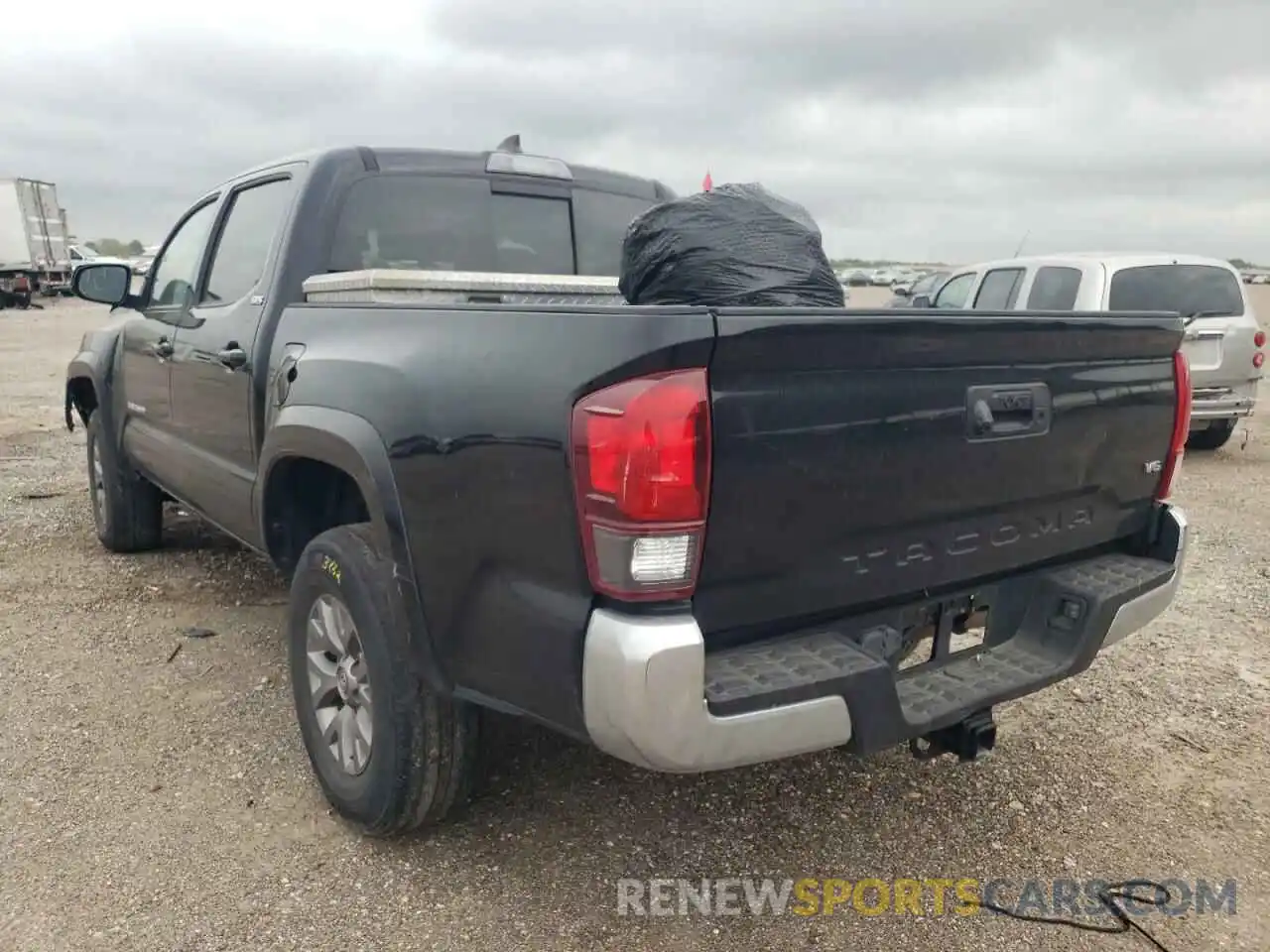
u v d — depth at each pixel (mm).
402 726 2760
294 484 3471
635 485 2070
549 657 2264
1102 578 2986
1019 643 2963
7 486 7758
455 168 4082
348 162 3820
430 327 2615
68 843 2992
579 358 2170
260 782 3355
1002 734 3812
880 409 2395
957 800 3342
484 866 2926
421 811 2885
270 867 2904
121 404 5406
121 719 3777
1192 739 3783
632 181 4680
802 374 2244
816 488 2314
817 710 2254
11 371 15984
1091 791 3408
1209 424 9695
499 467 2330
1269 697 4152
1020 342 2635
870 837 3125
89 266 5117
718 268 3070
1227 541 6594
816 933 2674
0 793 3252
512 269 4211
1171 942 2666
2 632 4621
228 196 4461
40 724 3727
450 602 2525
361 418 2766
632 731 2102
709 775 3457
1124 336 2947
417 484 2561
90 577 5438
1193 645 4730
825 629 2504
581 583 2184
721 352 2096
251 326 3709
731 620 2293
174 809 3189
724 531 2189
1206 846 3102
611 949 2592
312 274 3688
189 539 6219
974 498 2664
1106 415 2973
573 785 3369
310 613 3127
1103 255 8953
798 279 3104
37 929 2615
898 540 2547
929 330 2410
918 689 2645
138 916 2676
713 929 2678
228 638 4582
